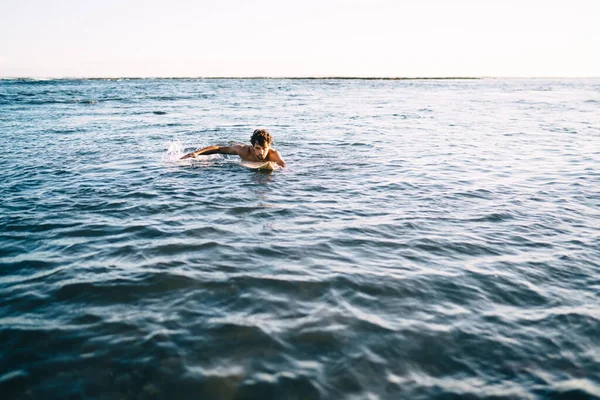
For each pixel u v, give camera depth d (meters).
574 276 3.54
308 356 2.45
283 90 54.72
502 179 6.95
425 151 9.62
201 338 2.58
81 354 2.42
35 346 2.48
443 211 5.23
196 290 3.15
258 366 2.36
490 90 62.41
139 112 20.08
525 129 14.43
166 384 2.20
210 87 63.25
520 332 2.75
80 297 3.03
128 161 8.01
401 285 3.32
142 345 2.51
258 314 2.86
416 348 2.56
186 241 4.09
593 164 8.23
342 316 2.87
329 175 7.07
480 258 3.87
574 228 4.69
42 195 5.63
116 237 4.18
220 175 6.92
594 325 2.83
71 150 9.20
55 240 4.09
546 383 2.29
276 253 3.86
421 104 29.55
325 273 3.48
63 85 59.19
